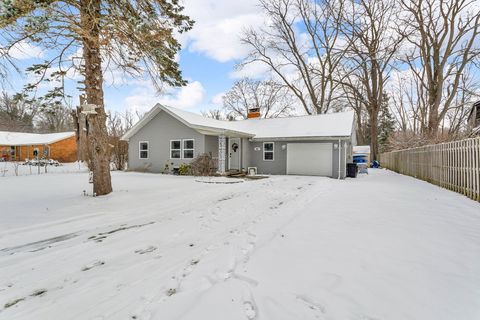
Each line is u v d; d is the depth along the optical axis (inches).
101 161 275.1
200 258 117.8
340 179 491.8
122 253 128.0
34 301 88.4
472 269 98.6
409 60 827.4
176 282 96.0
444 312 72.5
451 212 191.3
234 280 93.7
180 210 219.9
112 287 95.3
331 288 86.0
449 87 854.5
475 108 713.6
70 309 82.6
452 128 825.5
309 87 976.9
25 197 268.7
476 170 239.3
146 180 437.1
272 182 425.1
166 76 282.4
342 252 116.0
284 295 82.4
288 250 120.0
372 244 125.4
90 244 141.3
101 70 267.4
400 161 626.8
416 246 122.2
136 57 249.6
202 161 514.3
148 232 160.6
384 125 1462.8
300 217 182.5
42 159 1003.9
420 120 981.2
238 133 540.4
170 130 593.9
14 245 140.9
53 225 176.4
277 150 600.1
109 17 199.9
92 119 268.5
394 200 243.4
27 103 246.1
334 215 185.8
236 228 165.2
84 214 203.6
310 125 613.9
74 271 109.9
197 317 73.2
